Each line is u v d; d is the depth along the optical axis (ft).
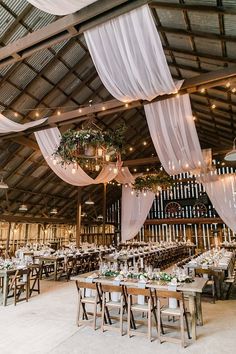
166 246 41.83
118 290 13.41
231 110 27.91
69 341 12.37
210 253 29.22
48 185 42.70
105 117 36.58
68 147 18.07
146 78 13.08
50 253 32.86
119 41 12.12
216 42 17.12
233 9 13.51
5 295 18.31
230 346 11.85
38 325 14.40
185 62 22.34
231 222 32.73
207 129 39.47
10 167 34.86
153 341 12.39
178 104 19.53
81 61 27.86
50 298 20.21
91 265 34.35
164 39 20.13
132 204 44.65
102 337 12.82
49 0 10.20
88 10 12.35
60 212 50.83
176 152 22.02
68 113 23.70
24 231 46.52
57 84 28.37
